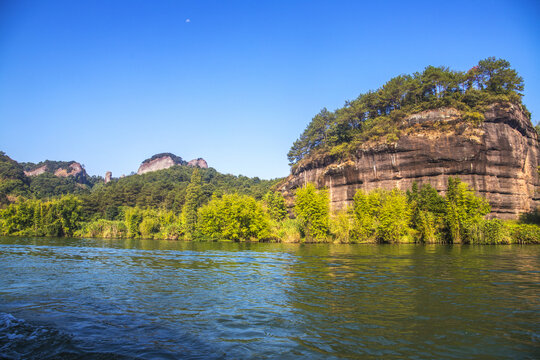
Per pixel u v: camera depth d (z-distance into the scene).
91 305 11.66
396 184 84.19
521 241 49.44
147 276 18.02
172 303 11.88
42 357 7.16
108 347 7.73
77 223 86.94
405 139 83.19
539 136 98.25
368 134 93.06
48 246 44.00
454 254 30.88
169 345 7.87
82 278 17.39
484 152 75.75
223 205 65.69
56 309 11.13
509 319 9.63
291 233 60.28
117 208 127.44
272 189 145.38
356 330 8.80
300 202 58.19
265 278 17.17
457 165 76.75
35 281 16.48
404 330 8.77
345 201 94.38
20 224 84.06
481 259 26.06
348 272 19.12
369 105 108.50
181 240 72.12
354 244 51.94
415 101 97.56
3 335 8.53
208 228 66.88
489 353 7.25
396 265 22.38
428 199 57.47
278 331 8.79
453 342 7.89
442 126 80.81
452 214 52.88
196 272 19.56
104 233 82.69
